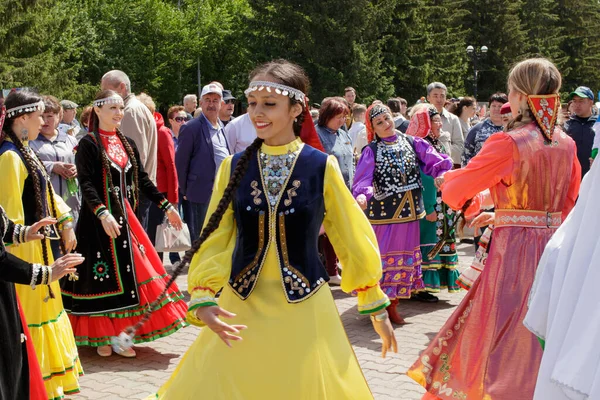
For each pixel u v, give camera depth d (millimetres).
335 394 2748
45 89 30328
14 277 3322
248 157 2896
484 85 48562
